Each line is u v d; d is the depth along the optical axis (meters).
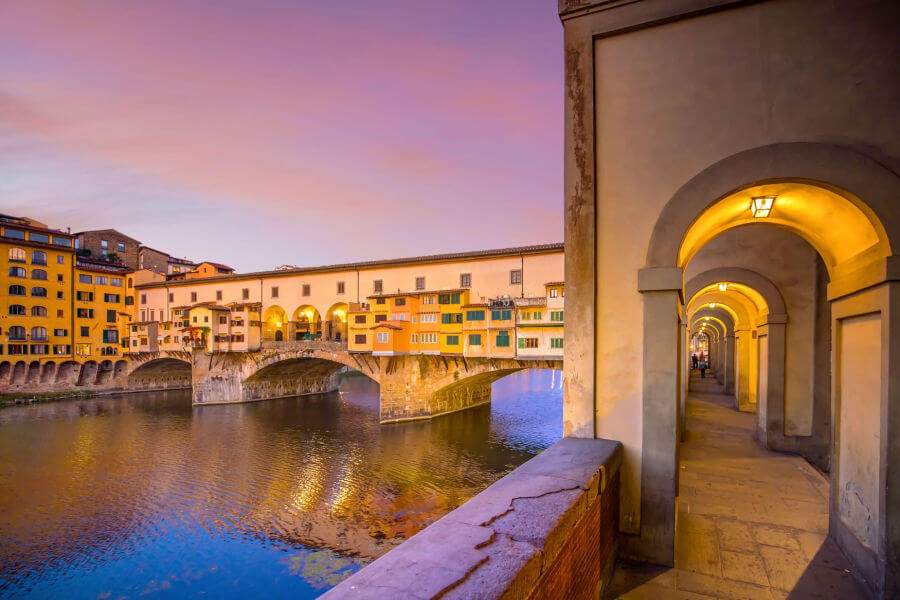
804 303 10.59
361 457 30.92
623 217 5.80
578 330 5.88
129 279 59.84
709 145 5.46
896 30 4.85
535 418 41.28
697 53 5.56
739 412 16.36
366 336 40.50
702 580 5.07
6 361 49.28
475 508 3.37
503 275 36.41
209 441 35.00
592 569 4.11
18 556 19.28
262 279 49.19
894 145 4.77
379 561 2.49
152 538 20.62
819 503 7.42
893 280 4.54
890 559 4.52
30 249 51.41
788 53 5.20
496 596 2.12
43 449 33.22
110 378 57.34
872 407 5.04
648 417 5.46
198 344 48.88
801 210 6.16
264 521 22.11
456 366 38.62
